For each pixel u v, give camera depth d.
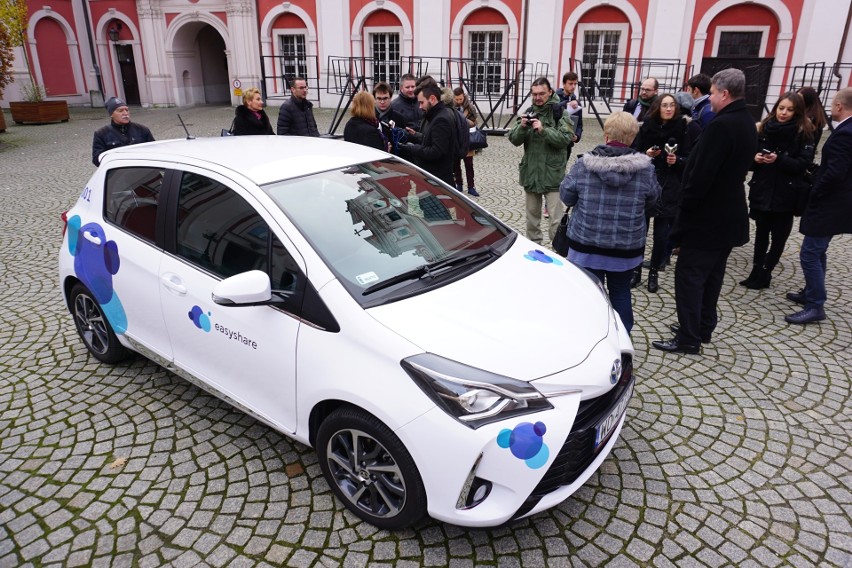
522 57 19.16
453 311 2.62
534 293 2.89
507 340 2.51
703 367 4.07
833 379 3.92
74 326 4.71
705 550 2.56
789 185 4.86
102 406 3.62
